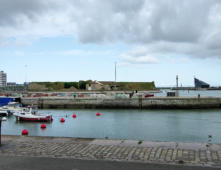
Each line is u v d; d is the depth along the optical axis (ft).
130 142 31.17
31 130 89.30
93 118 117.50
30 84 451.94
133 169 20.71
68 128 91.40
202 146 28.53
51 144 30.48
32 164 22.35
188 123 98.32
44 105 177.78
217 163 22.15
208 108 155.94
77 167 21.33
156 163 22.34
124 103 164.66
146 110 152.87
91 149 27.71
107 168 20.99
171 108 157.69
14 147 29.04
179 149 27.20
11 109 139.13
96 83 396.16
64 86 447.42
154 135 76.02
